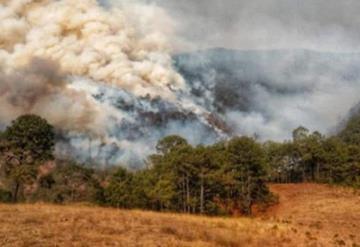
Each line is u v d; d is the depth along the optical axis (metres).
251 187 55.75
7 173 50.09
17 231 16.84
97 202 63.09
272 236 22.02
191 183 54.19
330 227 31.47
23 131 49.44
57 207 27.09
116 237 17.20
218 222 26.06
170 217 26.36
